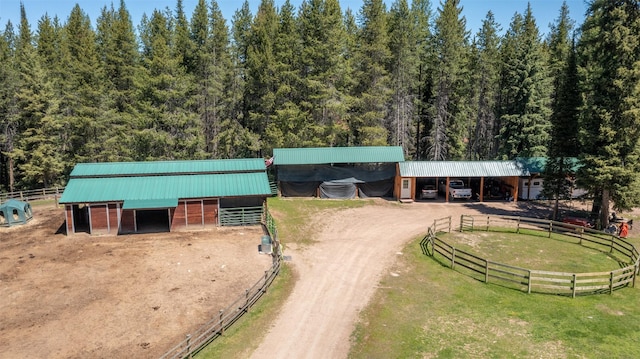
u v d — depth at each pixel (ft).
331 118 169.99
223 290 74.74
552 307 67.10
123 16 232.32
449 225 111.86
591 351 54.60
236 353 55.57
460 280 78.33
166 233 107.96
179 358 54.13
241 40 203.31
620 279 78.02
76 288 75.31
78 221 115.55
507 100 189.06
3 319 64.54
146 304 69.31
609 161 104.47
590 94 109.29
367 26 172.35
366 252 94.53
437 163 147.23
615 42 101.50
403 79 179.22
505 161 148.56
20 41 232.32
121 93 191.93
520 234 109.50
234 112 185.47
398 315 65.05
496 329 60.49
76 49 219.61
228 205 114.21
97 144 178.40
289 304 69.15
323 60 164.35
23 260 89.10
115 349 56.54
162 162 125.18
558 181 123.03
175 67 161.79
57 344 57.72
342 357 54.49
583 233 104.32
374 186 150.20
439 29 188.14
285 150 147.95
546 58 202.28
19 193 158.30
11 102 183.83
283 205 136.67
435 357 54.03
